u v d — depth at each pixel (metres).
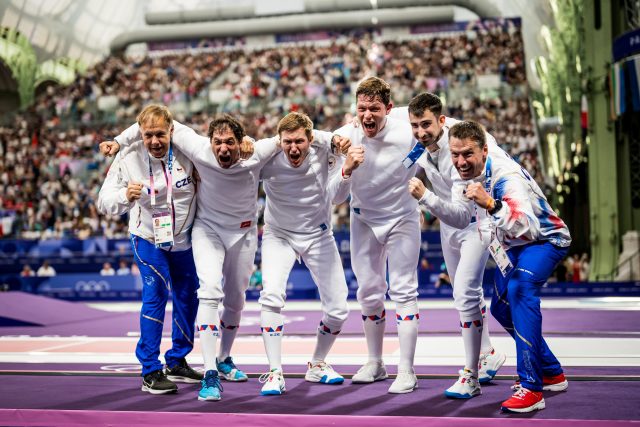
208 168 3.93
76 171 20.03
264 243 4.21
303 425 3.25
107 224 17.11
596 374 4.46
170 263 4.31
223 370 4.43
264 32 27.94
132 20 31.50
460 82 22.38
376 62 24.30
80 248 14.81
